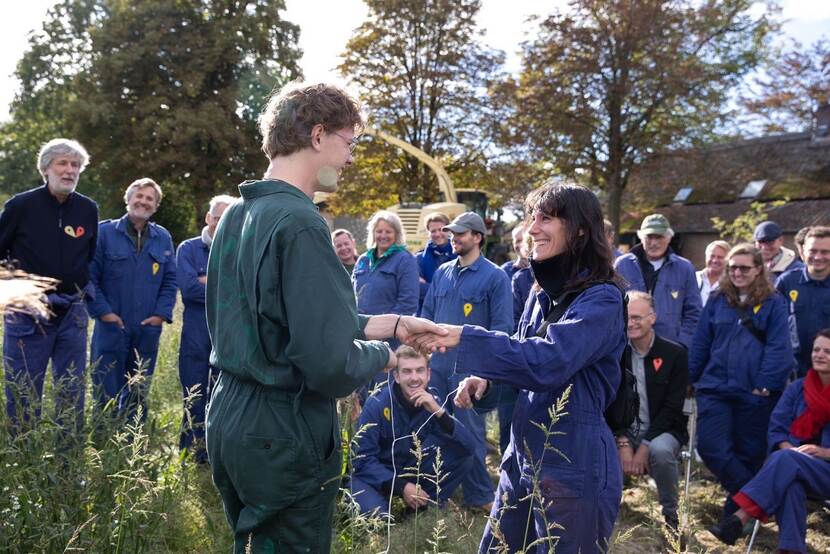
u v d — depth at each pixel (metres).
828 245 5.52
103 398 4.61
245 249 2.00
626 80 23.58
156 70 27.72
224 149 26.89
